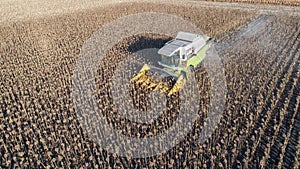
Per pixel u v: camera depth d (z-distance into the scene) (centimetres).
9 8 3719
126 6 3422
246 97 1493
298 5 3066
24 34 2609
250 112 1390
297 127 1290
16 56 2148
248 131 1274
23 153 1195
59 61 2031
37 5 3819
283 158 1136
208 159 1151
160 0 3691
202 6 3269
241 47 2098
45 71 1898
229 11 2967
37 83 1764
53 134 1279
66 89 1638
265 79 1641
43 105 1541
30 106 1530
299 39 2161
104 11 3250
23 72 1908
